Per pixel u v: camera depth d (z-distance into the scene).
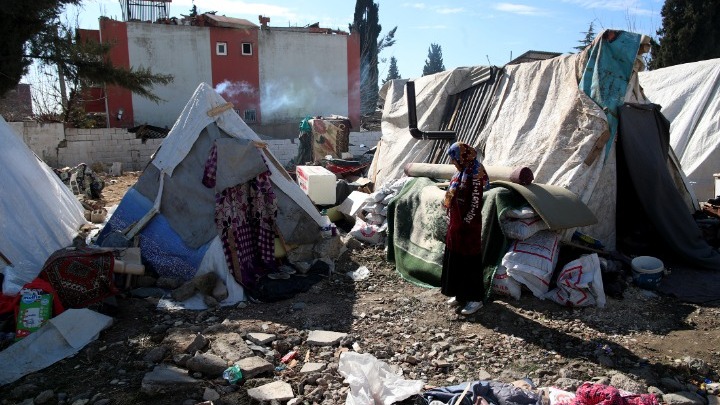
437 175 8.43
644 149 7.50
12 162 7.31
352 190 10.91
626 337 5.23
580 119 7.64
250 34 25.48
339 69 27.97
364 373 4.14
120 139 20.66
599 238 7.41
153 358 4.64
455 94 10.90
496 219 6.40
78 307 5.50
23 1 13.41
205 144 7.05
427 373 4.56
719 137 10.81
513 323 5.57
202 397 4.07
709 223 7.99
